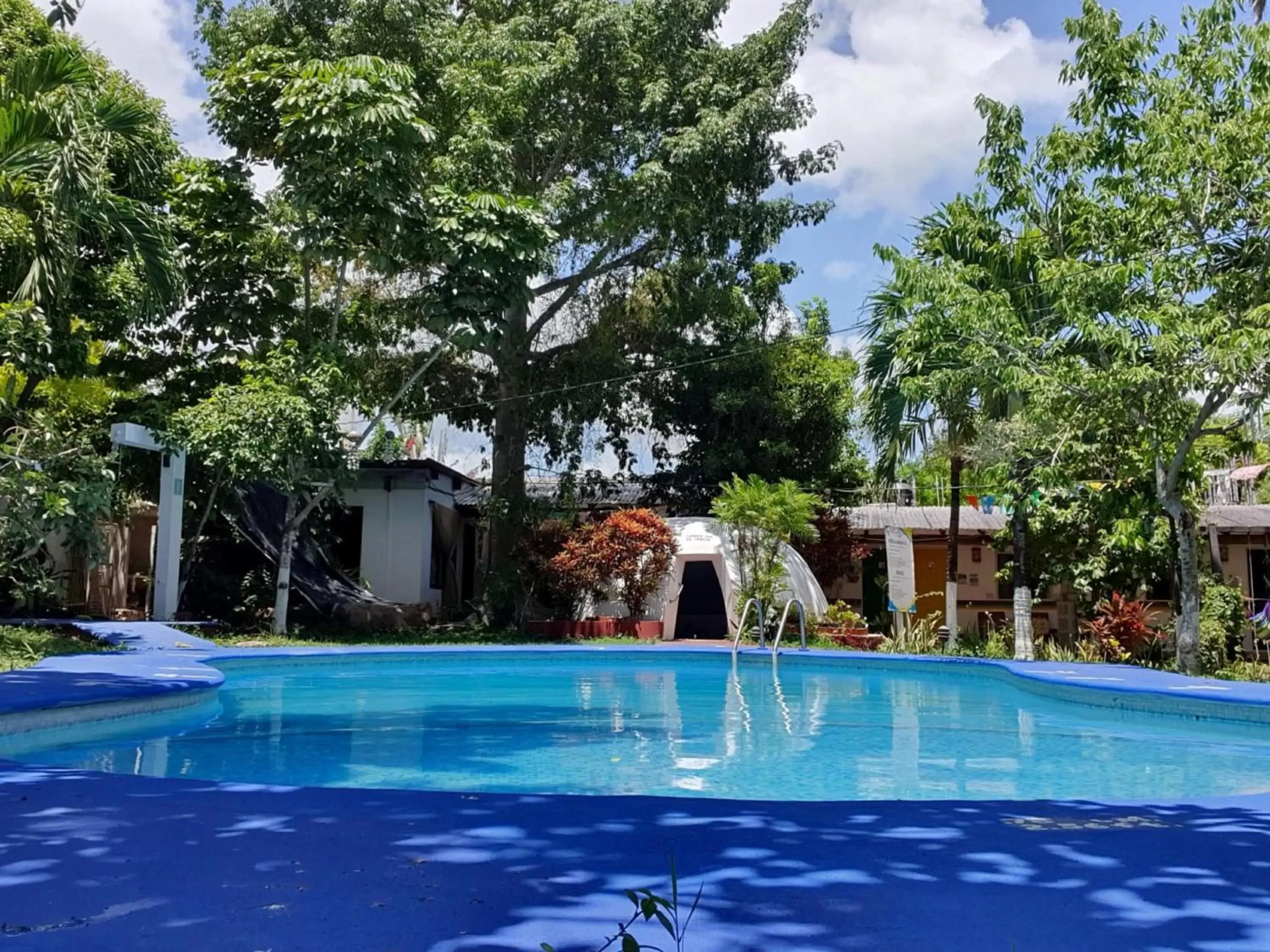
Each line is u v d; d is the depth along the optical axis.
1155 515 13.12
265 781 6.30
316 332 17.14
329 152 14.50
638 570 18.05
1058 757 7.50
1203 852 3.43
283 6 17.66
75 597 17.56
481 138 16.50
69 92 8.95
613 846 3.44
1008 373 11.18
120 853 3.29
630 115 19.06
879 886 3.01
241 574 18.31
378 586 20.83
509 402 20.03
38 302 10.30
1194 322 10.66
